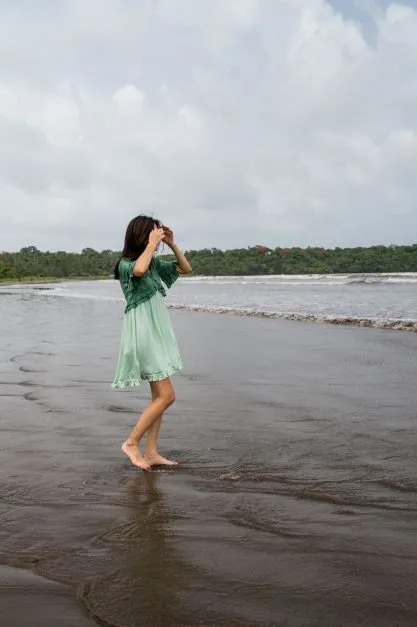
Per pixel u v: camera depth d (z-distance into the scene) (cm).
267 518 301
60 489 349
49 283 9388
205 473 379
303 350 988
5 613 213
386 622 204
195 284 6253
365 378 715
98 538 279
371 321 1455
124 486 355
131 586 233
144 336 402
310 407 564
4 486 355
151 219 418
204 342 1120
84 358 908
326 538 275
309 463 394
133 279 406
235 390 653
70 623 206
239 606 217
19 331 1356
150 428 406
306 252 10900
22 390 658
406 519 296
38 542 275
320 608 214
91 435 474
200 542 273
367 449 425
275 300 2769
